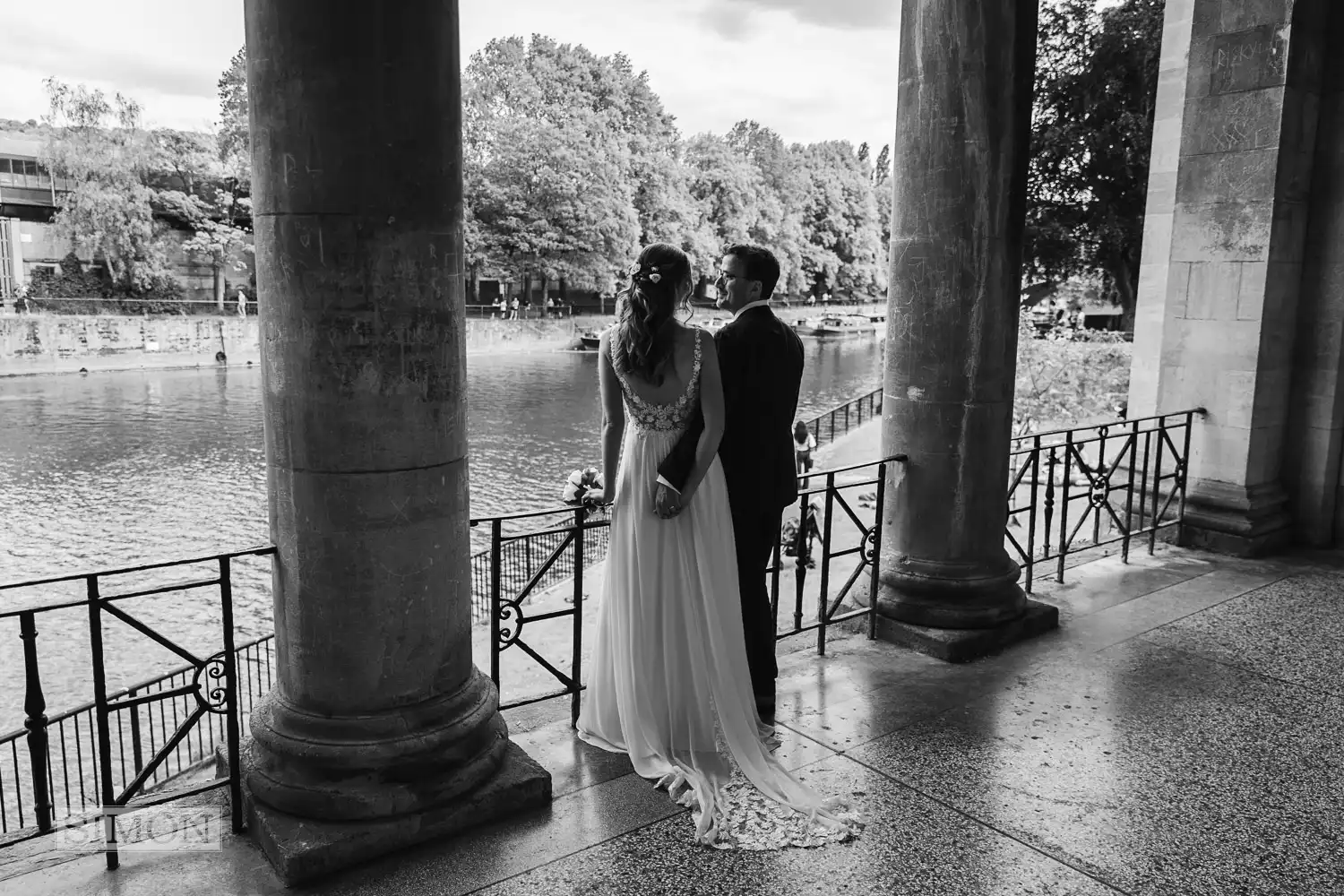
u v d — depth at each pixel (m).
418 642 2.73
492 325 58.81
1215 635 4.69
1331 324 6.21
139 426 33.25
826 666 4.26
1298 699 3.91
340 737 2.66
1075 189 24.28
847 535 11.44
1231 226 6.16
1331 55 6.06
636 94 76.94
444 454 2.71
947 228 4.28
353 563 2.59
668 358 3.04
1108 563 6.07
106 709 2.50
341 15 2.31
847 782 3.17
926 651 4.41
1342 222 6.09
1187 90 6.32
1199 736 3.56
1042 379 19.31
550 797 2.98
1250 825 2.90
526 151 60.53
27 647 2.45
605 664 3.35
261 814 2.66
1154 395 7.73
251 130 2.46
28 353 43.97
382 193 2.43
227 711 2.78
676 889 2.53
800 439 12.84
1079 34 23.50
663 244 3.08
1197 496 6.47
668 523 3.16
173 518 22.03
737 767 3.20
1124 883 2.59
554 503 23.30
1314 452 6.38
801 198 94.94
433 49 2.47
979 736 3.54
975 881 2.59
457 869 2.60
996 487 4.54
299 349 2.48
